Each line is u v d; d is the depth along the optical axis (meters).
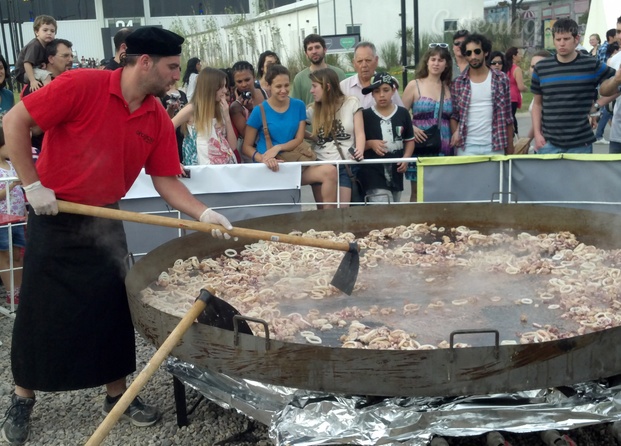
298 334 3.46
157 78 3.37
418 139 6.42
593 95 6.18
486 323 3.56
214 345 3.02
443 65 6.39
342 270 3.76
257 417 3.20
